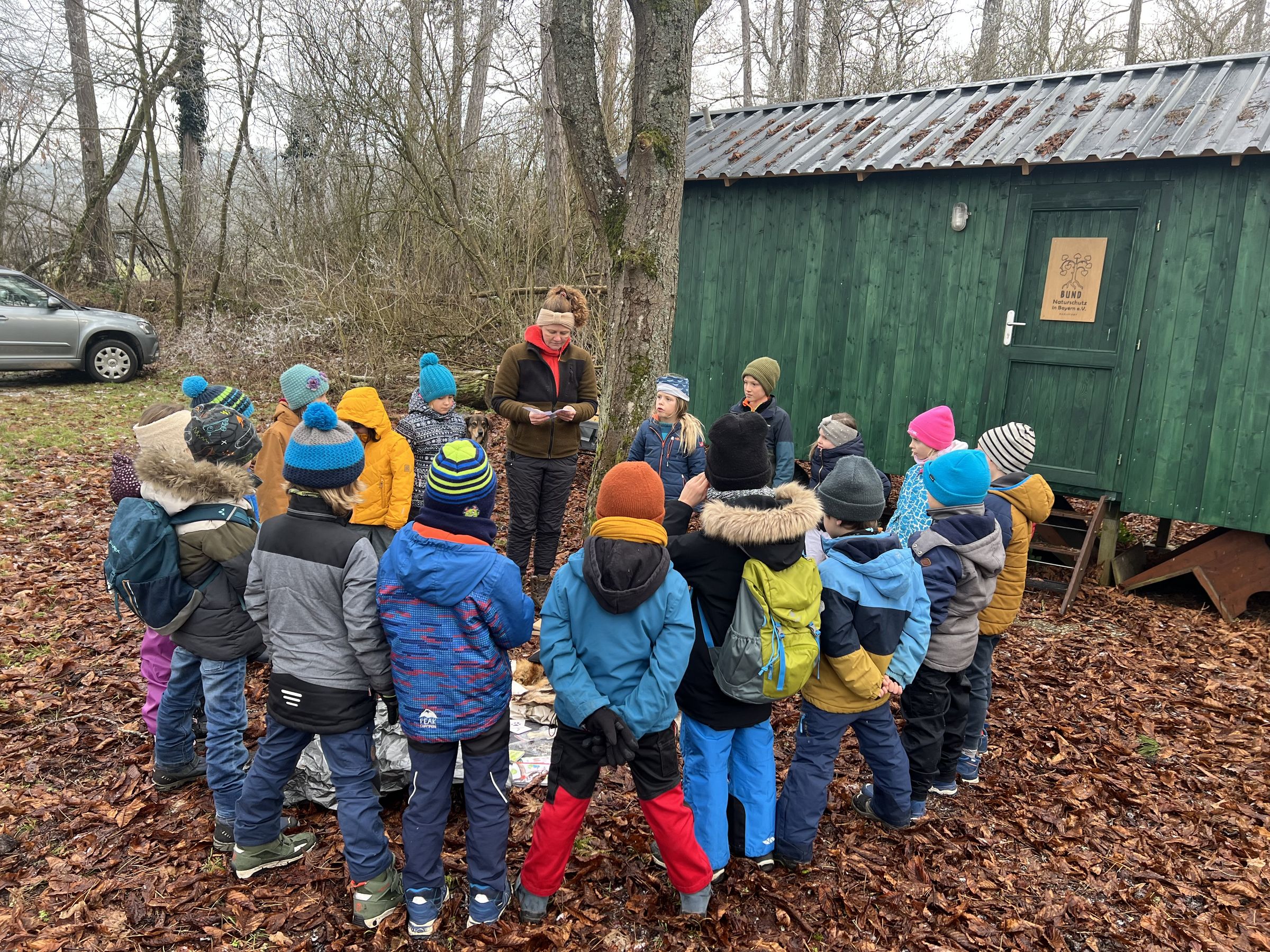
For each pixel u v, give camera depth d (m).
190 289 17.02
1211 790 3.77
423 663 2.56
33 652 4.52
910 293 6.92
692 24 5.18
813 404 7.43
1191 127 5.82
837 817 3.47
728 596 2.75
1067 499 7.07
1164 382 5.99
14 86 16.80
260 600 2.69
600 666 2.58
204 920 2.72
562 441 5.21
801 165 7.07
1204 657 5.21
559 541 6.26
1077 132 6.26
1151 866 3.26
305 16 13.20
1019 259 6.45
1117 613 5.95
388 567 2.58
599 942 2.71
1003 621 3.59
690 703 2.83
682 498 3.30
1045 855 3.32
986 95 7.47
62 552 6.04
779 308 7.50
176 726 3.29
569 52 5.21
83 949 2.59
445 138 13.52
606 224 5.36
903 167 6.55
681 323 8.00
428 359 4.75
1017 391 6.57
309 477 2.62
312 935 2.69
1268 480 5.68
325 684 2.63
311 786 3.28
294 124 15.05
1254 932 2.93
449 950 2.64
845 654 2.85
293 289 13.10
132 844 3.07
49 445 8.91
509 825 2.94
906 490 3.85
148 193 18.08
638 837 3.20
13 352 11.97
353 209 13.94
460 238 12.62
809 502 2.69
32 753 3.62
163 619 2.86
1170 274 5.91
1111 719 4.38
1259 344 5.66
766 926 2.84
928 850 3.29
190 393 3.66
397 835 3.13
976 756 3.78
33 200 18.33
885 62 18.42
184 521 2.88
